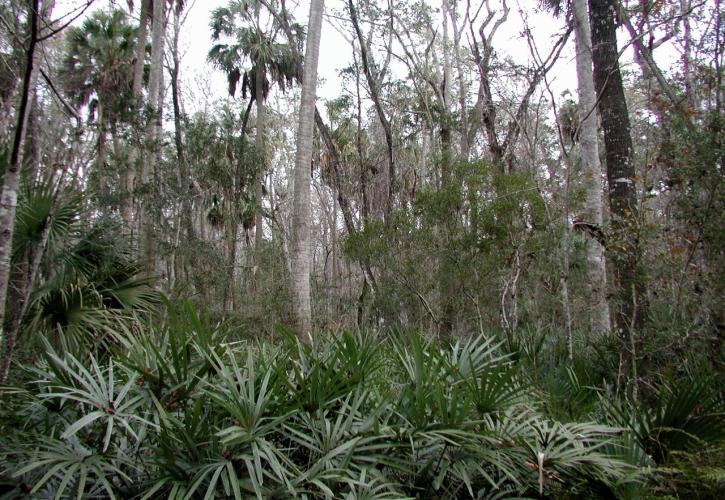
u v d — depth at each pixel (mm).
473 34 14055
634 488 3283
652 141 6359
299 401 3424
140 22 16391
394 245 10500
